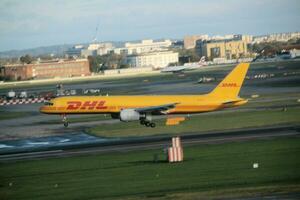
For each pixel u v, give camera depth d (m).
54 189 94.38
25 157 131.62
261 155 113.19
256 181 90.25
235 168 101.75
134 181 96.25
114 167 110.38
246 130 153.38
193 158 114.56
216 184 89.88
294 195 79.19
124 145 140.25
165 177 97.88
